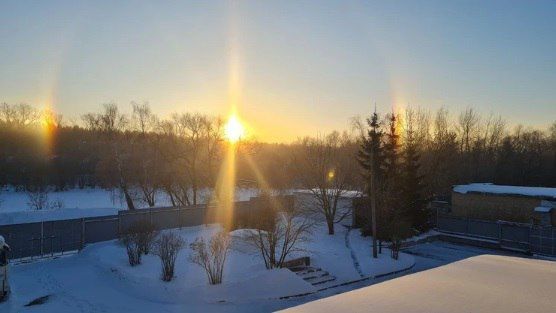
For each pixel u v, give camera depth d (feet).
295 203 125.08
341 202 122.83
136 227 84.23
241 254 80.38
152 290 64.69
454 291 15.74
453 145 173.78
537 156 215.31
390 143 121.08
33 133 245.24
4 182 199.52
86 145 230.07
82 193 196.75
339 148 167.53
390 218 105.09
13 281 69.87
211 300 62.08
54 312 57.36
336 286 73.31
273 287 66.28
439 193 148.87
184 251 81.56
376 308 13.91
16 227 84.89
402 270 85.30
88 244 91.50
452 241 114.93
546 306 14.06
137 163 157.28
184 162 157.99
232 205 117.60
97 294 64.59
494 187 126.72
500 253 102.01
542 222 106.73
